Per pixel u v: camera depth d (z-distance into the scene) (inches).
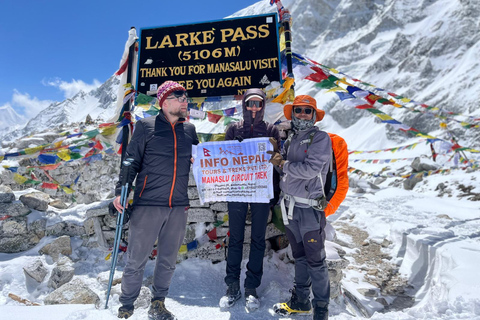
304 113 118.0
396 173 741.9
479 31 3941.9
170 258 114.7
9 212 184.5
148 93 208.8
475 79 3154.5
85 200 224.4
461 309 116.7
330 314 137.5
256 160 136.8
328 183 121.7
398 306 168.2
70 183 399.2
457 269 168.4
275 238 175.2
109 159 435.2
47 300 136.2
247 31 204.7
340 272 147.2
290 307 122.6
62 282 157.2
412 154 1739.7
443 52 4042.8
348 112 3934.5
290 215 117.7
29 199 190.4
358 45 6373.0
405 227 271.4
